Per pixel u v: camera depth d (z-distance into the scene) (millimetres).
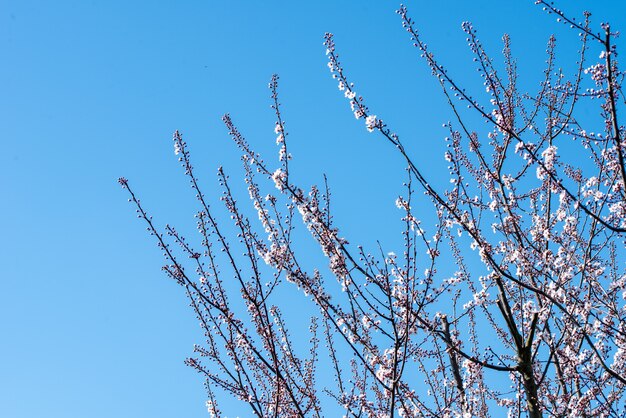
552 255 7039
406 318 6273
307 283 6492
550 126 7480
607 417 6934
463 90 6816
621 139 6461
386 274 6406
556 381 7707
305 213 6637
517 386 7645
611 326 6621
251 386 6105
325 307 6543
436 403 7410
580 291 7035
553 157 6504
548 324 7277
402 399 6699
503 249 7348
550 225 7469
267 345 6266
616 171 6691
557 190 6625
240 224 6164
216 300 6137
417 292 6352
